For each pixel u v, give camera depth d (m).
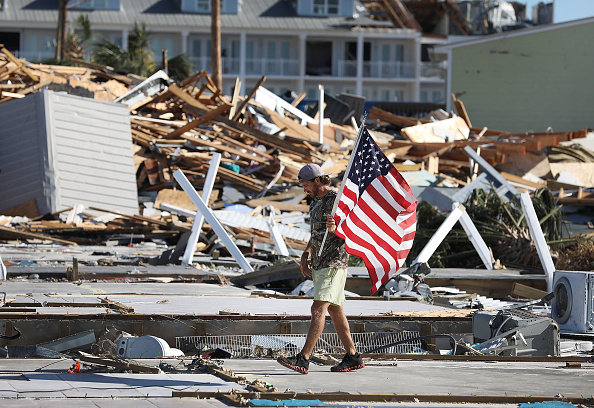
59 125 44.12
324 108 70.00
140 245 38.31
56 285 23.47
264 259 35.22
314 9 122.88
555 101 90.25
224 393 10.31
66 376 11.50
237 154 50.16
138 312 17.62
